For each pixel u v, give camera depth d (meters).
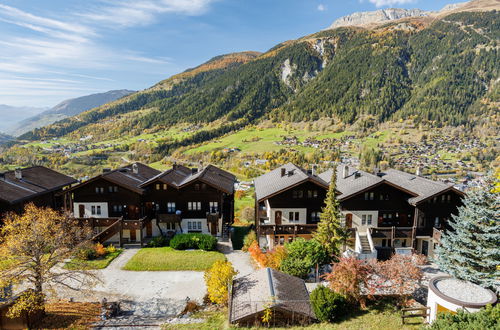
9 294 21.58
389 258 35.28
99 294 26.47
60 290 26.91
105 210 38.91
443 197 35.19
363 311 22.78
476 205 25.48
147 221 38.97
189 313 23.59
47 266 22.50
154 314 23.50
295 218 37.44
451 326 15.57
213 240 36.25
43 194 41.06
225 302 23.92
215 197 39.97
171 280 29.05
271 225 35.81
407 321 20.98
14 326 20.98
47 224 24.02
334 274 23.42
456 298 19.52
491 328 14.62
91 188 38.62
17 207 35.78
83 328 21.64
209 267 31.64
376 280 24.47
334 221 31.69
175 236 37.06
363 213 37.19
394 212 37.25
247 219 53.38
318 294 22.05
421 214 35.38
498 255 23.95
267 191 38.22
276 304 20.64
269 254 30.86
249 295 22.45
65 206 43.31
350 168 45.81
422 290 26.67
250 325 20.83
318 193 37.12
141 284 28.25
